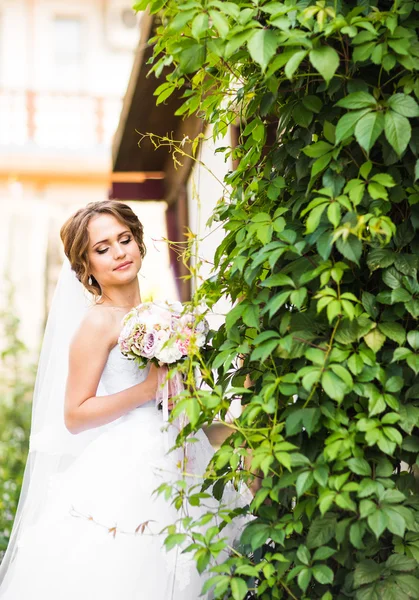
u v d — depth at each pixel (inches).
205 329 93.4
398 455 76.7
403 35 69.4
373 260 73.3
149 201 306.7
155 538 96.6
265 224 76.6
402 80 71.3
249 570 72.8
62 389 113.0
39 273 481.4
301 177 78.3
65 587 96.5
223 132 99.4
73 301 116.0
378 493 69.7
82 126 537.6
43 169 499.5
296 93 78.6
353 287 76.9
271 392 73.1
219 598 74.7
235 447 79.0
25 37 542.0
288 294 71.6
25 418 288.0
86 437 110.9
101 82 547.5
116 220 108.7
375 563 72.5
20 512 119.6
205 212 192.9
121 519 97.3
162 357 91.7
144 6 80.4
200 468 103.9
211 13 69.1
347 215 71.2
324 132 74.2
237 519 103.0
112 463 101.0
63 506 101.4
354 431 72.2
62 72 546.0
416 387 74.0
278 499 75.5
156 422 103.6
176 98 210.5
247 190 88.0
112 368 106.0
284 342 72.1
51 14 544.7
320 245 70.9
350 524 72.9
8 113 529.7
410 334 72.9
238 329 86.4
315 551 74.7
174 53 73.5
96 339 104.0
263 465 70.7
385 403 71.9
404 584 70.9
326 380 69.3
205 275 185.6
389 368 73.8
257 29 68.7
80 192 503.5
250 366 87.9
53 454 111.8
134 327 93.5
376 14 68.9
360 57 69.1
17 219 491.5
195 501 80.0
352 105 68.9
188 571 94.7
